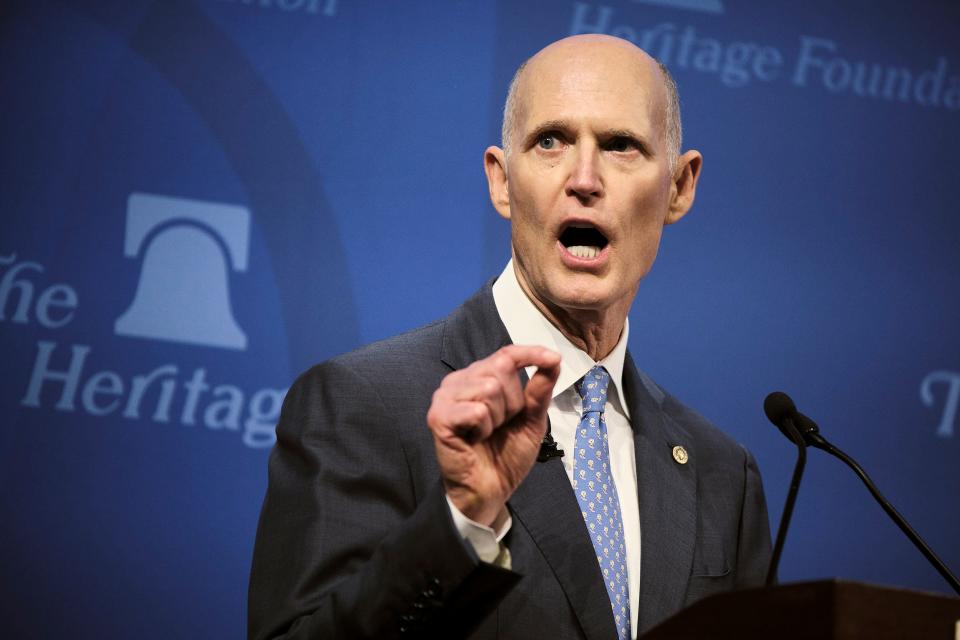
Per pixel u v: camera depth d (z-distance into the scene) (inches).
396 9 529.3
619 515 263.9
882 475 547.5
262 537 252.1
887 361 554.9
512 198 275.4
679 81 551.5
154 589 481.7
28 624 470.3
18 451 476.1
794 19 565.3
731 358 541.3
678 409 311.9
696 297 542.0
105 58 500.7
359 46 524.1
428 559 206.1
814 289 552.7
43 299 485.1
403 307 514.3
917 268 562.6
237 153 507.8
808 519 538.3
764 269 549.6
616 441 283.0
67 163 492.4
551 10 542.0
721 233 547.8
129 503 482.9
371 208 516.7
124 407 486.9
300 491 250.1
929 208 566.3
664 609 256.8
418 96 526.6
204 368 495.5
